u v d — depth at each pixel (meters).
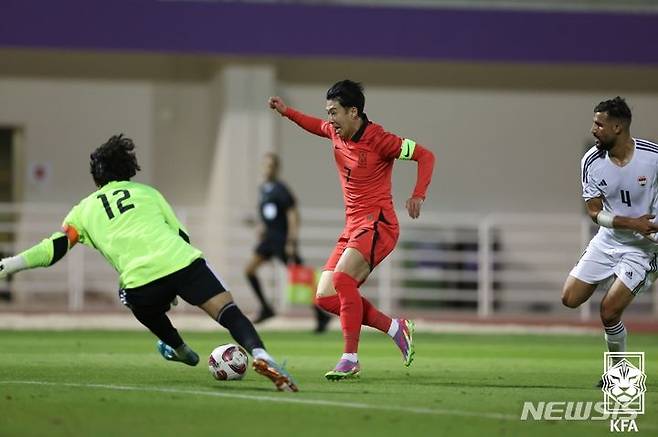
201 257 27.92
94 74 83.06
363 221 31.92
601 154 31.02
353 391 28.89
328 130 32.66
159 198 28.88
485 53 81.81
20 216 81.81
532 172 87.25
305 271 61.25
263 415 24.11
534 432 22.52
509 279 85.56
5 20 77.31
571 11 82.19
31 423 22.83
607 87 87.62
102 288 79.62
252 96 80.50
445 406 26.00
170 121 84.75
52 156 82.56
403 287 81.06
